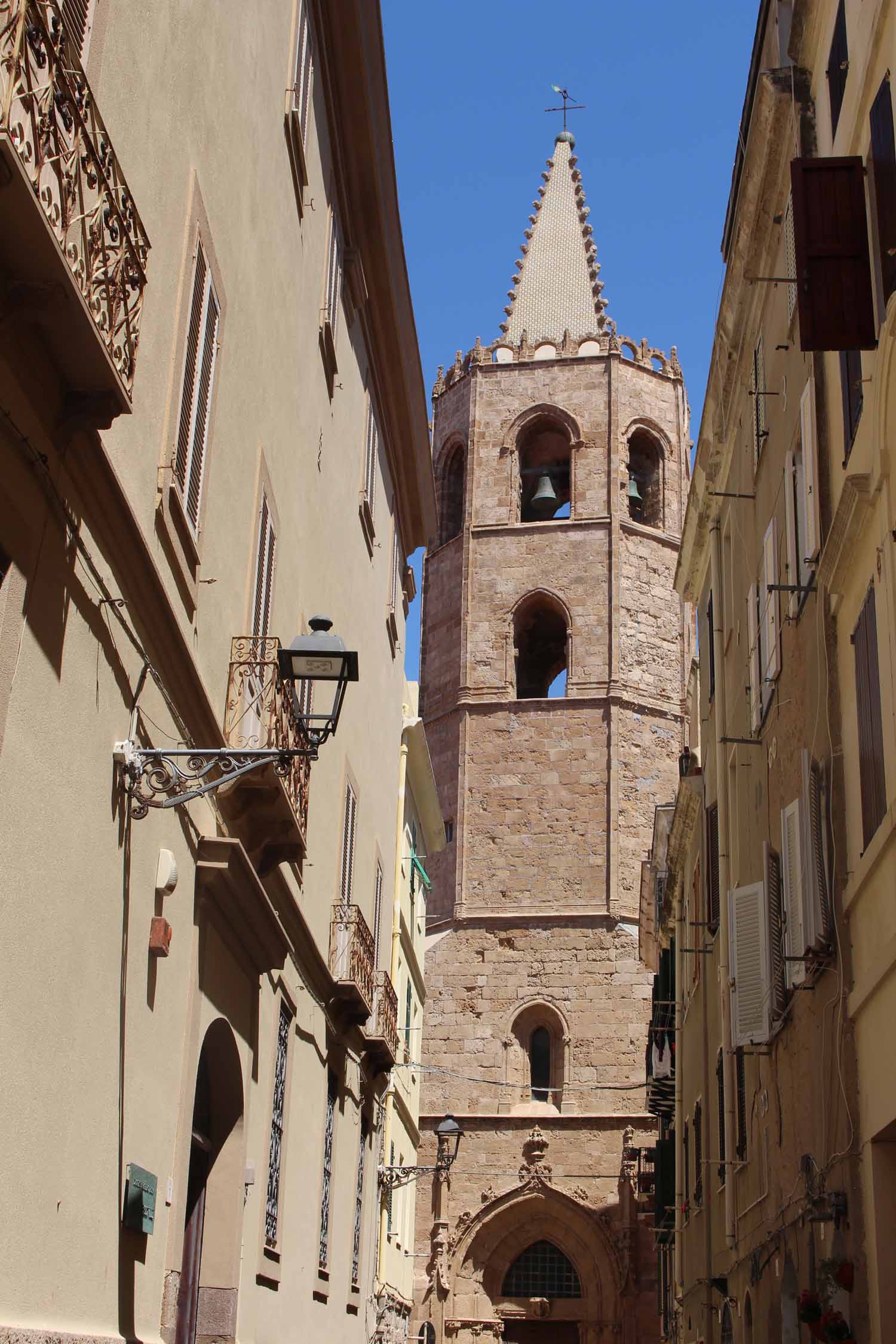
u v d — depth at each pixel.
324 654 10.86
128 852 10.34
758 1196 18.78
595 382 57.06
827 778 14.25
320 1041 19.31
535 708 53.19
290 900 16.47
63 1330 8.84
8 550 8.09
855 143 13.76
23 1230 8.36
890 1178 12.24
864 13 13.52
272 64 15.75
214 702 13.23
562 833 51.53
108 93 9.68
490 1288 46.81
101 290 8.51
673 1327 34.44
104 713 9.78
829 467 15.00
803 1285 15.24
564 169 63.34
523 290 60.62
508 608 54.72
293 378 17.28
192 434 12.04
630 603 54.09
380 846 25.69
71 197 7.93
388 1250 34.03
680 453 57.59
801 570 16.11
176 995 11.81
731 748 22.27
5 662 7.99
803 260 12.88
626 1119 47.44
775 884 17.20
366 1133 23.89
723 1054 21.77
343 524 21.62
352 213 22.02
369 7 19.77
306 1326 18.16
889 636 12.06
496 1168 47.72
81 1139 9.37
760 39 18.45
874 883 12.52
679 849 31.19
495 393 57.97
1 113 6.84
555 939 50.28
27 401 8.21
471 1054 49.38
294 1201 17.42
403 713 32.88
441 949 50.84
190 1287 13.70
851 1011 13.10
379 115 21.52
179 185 11.70
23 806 8.30
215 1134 14.37
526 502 58.56
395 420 26.95
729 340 21.81
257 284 14.94
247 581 14.53
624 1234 46.16
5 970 8.05
